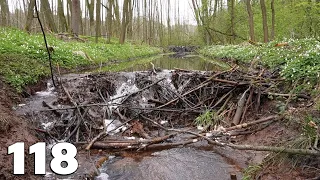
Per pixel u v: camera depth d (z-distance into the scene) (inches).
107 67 639.1
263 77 373.1
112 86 412.5
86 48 729.0
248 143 269.6
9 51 455.5
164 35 2324.1
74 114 306.8
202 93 368.5
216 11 1349.7
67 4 1317.7
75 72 516.4
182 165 238.7
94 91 386.9
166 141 285.3
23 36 595.2
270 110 305.9
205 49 1366.9
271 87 334.6
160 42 2145.7
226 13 1263.5
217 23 1338.6
